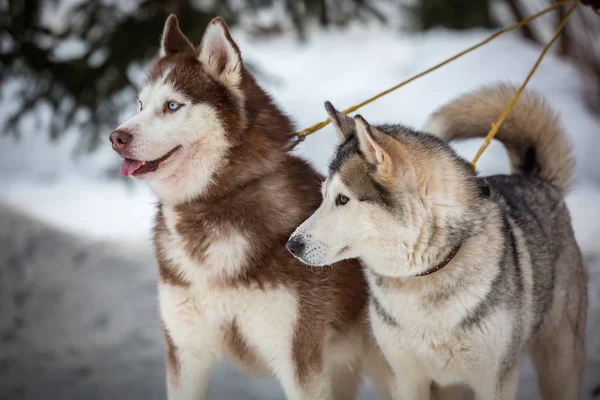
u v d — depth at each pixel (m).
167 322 3.24
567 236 3.55
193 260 3.12
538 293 3.15
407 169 2.79
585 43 9.89
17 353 4.95
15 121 6.64
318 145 9.00
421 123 9.19
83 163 9.43
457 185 2.86
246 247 3.08
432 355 2.92
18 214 6.57
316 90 10.48
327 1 6.58
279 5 6.53
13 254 6.03
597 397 4.07
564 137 3.77
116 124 6.59
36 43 6.39
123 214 7.50
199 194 3.16
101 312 5.41
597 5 3.73
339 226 2.84
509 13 11.45
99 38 6.39
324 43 12.40
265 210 3.15
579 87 9.57
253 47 12.54
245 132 3.18
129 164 3.12
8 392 4.39
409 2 11.27
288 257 3.11
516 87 3.75
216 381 4.56
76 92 6.30
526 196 3.43
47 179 8.93
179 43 3.48
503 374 2.94
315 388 3.17
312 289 3.15
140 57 6.26
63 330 5.22
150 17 6.30
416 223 2.79
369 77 10.62
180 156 3.12
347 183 2.83
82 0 6.67
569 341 3.48
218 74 3.20
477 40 11.18
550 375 3.54
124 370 4.71
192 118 3.10
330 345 3.37
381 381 3.56
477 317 2.81
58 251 6.14
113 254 6.22
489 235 2.87
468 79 10.02
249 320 3.13
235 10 6.43
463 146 8.66
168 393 3.32
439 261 2.82
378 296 3.00
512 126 3.69
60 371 4.70
